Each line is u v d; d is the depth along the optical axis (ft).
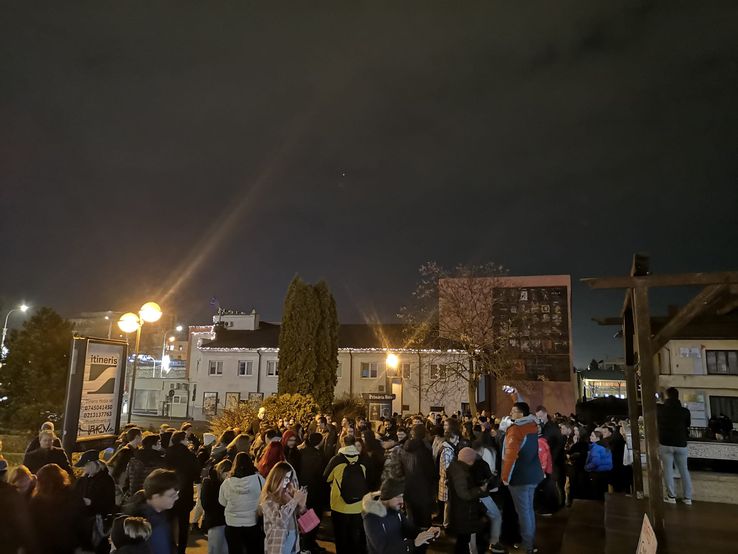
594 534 27.86
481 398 129.80
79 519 19.69
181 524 25.35
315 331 86.17
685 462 29.73
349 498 26.18
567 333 133.18
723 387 95.45
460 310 118.21
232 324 176.35
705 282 21.45
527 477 26.12
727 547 21.44
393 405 131.54
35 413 66.85
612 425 42.24
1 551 17.02
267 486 20.43
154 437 25.85
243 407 63.52
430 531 17.93
